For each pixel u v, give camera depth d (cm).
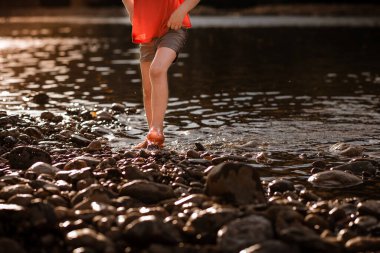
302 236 260
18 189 325
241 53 1252
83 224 277
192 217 279
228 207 299
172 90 754
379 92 730
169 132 511
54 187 337
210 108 622
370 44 1436
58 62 1098
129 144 475
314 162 405
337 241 268
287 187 352
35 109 623
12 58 1168
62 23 2438
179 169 382
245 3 3403
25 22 2536
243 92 734
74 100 680
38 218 272
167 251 250
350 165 395
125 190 328
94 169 388
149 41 478
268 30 1878
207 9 3259
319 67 1005
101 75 912
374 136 491
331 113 590
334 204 321
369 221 292
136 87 784
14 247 249
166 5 464
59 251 257
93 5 3744
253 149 453
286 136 493
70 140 480
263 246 249
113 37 1719
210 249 254
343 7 3111
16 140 469
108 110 613
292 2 3375
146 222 262
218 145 466
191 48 1370
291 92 734
